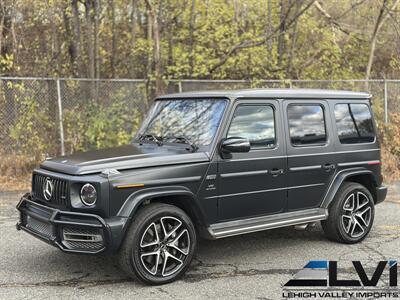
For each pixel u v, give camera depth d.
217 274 5.27
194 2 13.79
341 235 6.34
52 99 11.13
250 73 13.58
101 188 4.59
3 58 11.93
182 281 5.04
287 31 13.93
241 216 5.57
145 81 11.97
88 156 5.30
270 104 5.82
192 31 13.75
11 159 10.73
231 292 4.76
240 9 14.86
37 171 5.30
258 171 5.60
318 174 6.18
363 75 16.52
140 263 4.75
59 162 5.18
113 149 5.70
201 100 5.82
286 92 6.01
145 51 13.16
